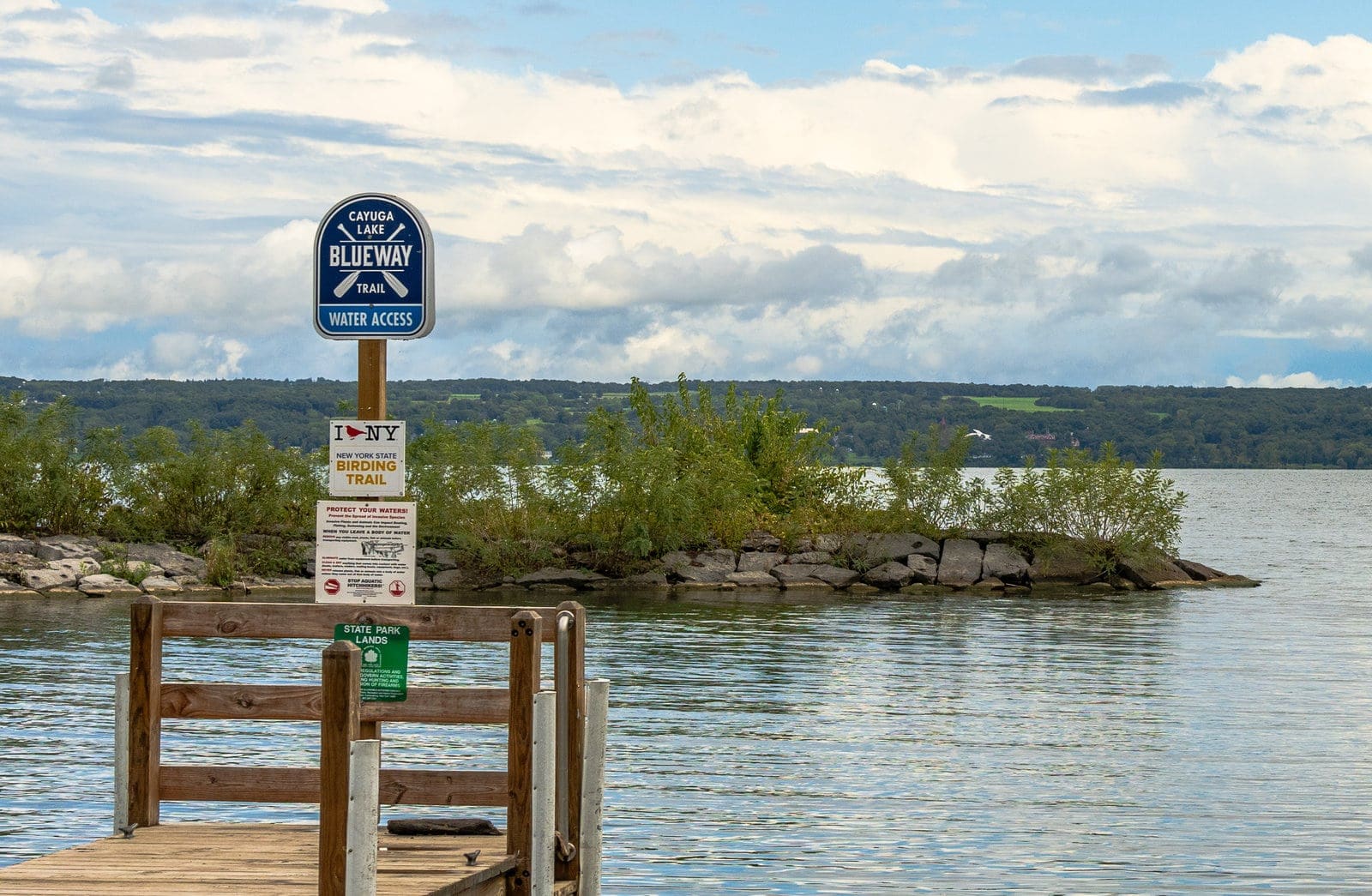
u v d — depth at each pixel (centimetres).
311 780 989
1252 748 1911
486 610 956
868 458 12675
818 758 1827
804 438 4816
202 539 4188
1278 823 1508
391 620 959
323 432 9225
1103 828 1483
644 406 4856
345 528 1076
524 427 4372
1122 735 1997
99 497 4188
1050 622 3441
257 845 955
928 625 3362
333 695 739
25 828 1427
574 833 963
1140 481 4562
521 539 4241
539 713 902
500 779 971
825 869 1325
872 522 4550
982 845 1416
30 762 1734
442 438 4325
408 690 955
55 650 2686
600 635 3108
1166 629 3306
